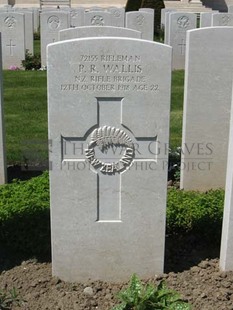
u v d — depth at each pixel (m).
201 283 1.82
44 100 4.52
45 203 2.18
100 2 14.80
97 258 1.85
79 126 1.73
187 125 2.59
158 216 1.82
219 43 2.46
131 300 1.59
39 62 6.38
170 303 1.60
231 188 1.79
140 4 10.81
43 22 6.37
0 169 2.63
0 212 2.10
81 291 1.80
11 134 3.54
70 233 1.82
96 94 1.71
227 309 1.68
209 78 2.52
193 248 2.11
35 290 1.80
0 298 1.69
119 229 1.83
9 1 14.46
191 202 2.25
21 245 2.05
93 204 1.80
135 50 1.68
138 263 1.87
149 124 1.75
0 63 2.50
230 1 15.18
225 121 2.59
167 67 1.70
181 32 6.29
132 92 1.72
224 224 1.86
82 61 1.68
